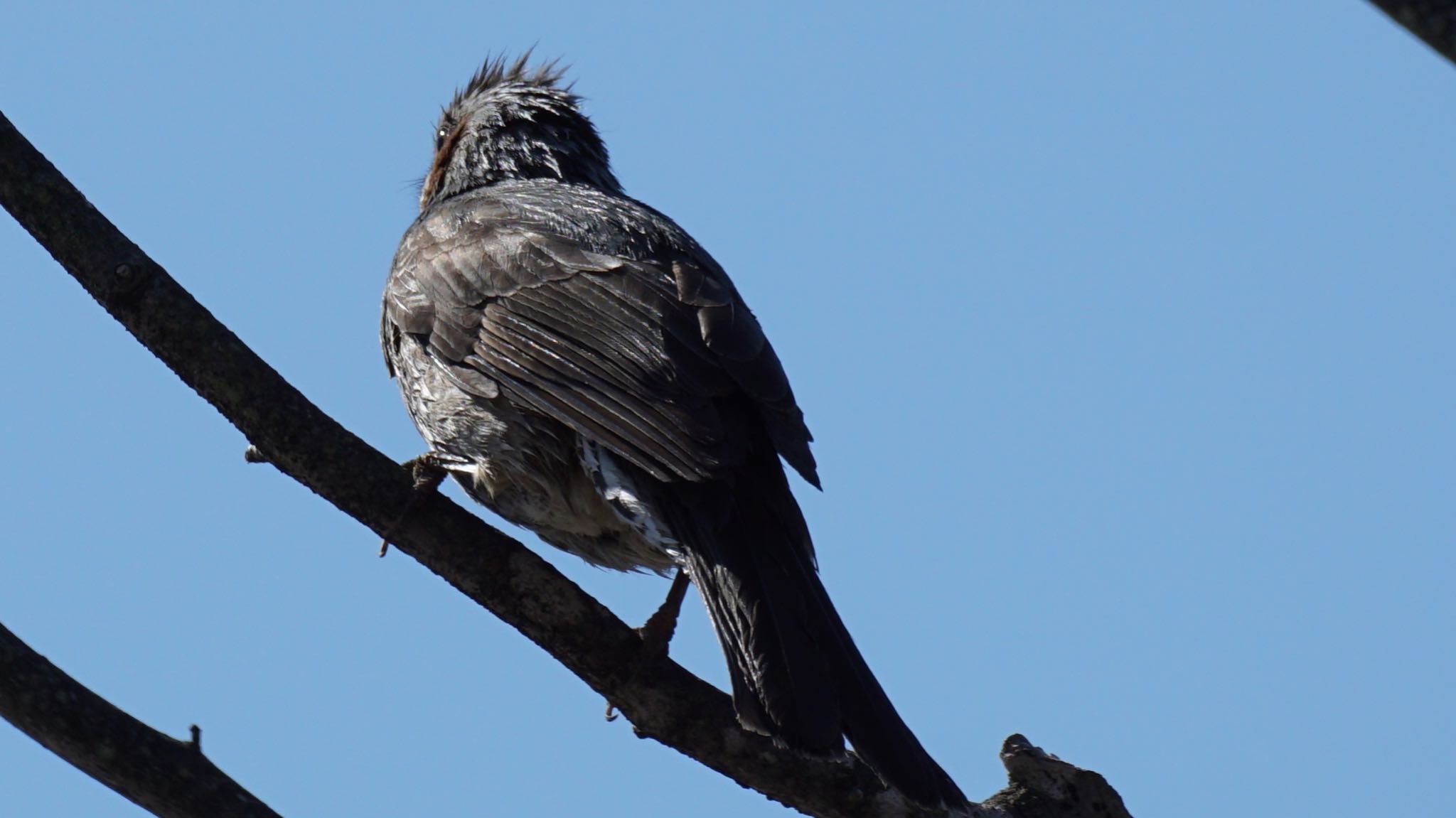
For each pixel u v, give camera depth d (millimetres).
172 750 9258
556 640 10492
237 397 10180
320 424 10312
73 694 9117
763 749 10531
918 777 9398
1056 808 11023
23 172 10094
